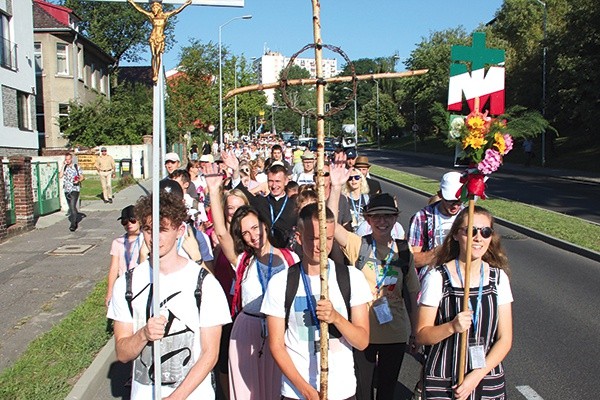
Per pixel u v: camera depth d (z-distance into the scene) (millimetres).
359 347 3426
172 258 3383
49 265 11094
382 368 4750
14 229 14609
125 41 57688
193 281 3357
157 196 3201
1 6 24875
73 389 5363
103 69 44906
